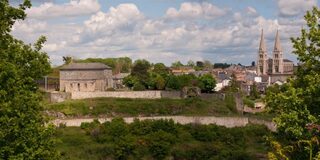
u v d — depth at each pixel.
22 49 31.20
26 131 28.55
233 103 141.75
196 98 138.38
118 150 98.81
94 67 152.38
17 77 28.94
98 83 152.62
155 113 127.00
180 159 100.69
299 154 26.75
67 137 103.25
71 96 136.88
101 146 99.38
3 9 30.73
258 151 101.25
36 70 31.38
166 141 103.69
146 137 104.31
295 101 27.66
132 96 141.25
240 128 115.25
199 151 101.31
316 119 26.25
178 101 133.75
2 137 27.19
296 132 26.19
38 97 30.70
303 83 30.02
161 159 100.31
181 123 118.94
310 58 29.77
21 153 27.92
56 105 122.75
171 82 158.50
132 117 119.06
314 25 29.73
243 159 96.94
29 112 29.41
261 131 111.94
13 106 28.25
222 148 103.06
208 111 131.50
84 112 123.12
